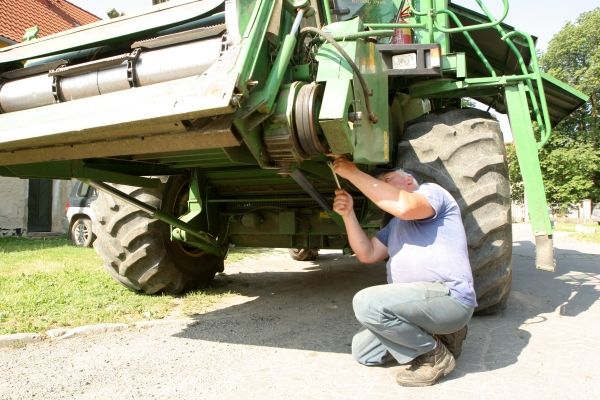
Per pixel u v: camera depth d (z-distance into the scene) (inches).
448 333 98.7
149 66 103.0
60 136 96.5
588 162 1121.4
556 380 98.4
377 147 110.4
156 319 147.4
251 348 120.4
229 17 95.0
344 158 100.6
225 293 188.7
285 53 94.3
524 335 127.1
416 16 162.4
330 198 165.9
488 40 196.1
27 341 123.6
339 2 160.2
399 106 164.1
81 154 104.0
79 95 110.7
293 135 93.4
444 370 98.0
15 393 92.7
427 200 97.2
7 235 478.9
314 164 119.6
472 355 112.7
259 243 188.9
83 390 94.6
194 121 90.9
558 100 221.6
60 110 104.3
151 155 129.5
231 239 192.2
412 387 95.6
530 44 151.3
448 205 100.3
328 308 163.3
